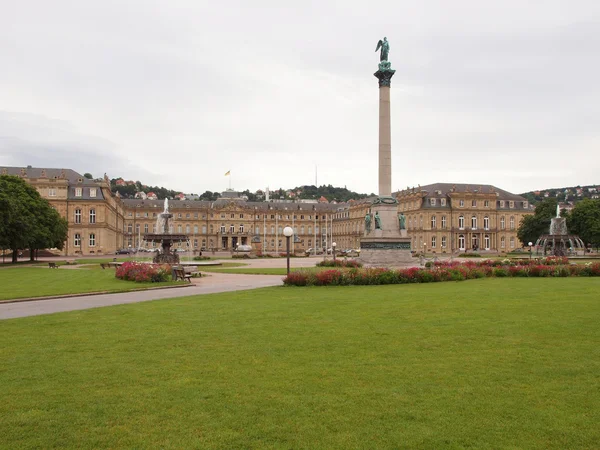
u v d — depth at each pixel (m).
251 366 14.53
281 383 13.05
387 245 61.25
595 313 22.89
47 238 91.31
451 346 16.72
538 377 13.49
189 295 32.41
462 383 13.05
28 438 10.06
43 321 22.02
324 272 39.50
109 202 147.00
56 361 15.16
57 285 40.44
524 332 18.78
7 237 79.88
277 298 29.88
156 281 42.91
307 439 9.99
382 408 11.45
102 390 12.59
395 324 20.55
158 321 21.69
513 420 10.85
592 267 48.34
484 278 45.28
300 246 170.75
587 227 103.12
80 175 143.38
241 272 58.03
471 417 11.00
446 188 161.38
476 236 159.38
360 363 14.78
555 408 11.46
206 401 11.85
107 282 43.09
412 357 15.41
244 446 9.73
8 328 20.38
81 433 10.26
